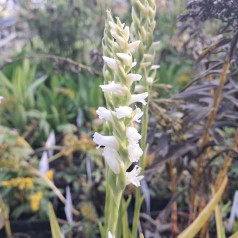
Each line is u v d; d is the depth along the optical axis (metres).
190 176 0.27
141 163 0.18
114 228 0.13
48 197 0.34
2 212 0.26
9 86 0.51
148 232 0.27
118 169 0.12
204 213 0.18
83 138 0.32
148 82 0.17
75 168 0.37
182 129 0.21
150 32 0.17
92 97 0.50
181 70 0.54
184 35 0.31
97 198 0.33
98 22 0.54
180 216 0.30
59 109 0.51
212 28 0.30
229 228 0.25
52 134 0.40
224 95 0.21
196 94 0.21
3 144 0.31
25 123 0.46
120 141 0.12
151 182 0.32
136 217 0.18
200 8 0.19
